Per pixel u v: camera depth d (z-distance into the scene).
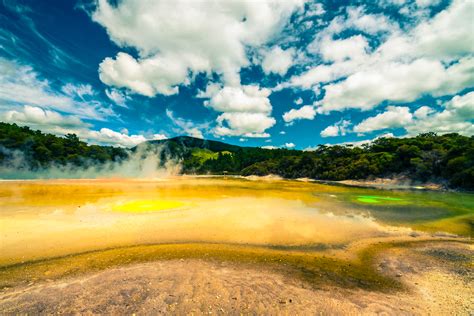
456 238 16.08
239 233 16.16
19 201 25.33
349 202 29.64
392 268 11.53
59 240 14.22
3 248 12.94
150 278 10.09
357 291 9.44
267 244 14.40
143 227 16.94
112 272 10.64
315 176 79.56
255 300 8.63
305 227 17.81
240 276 10.42
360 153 79.25
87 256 12.31
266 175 96.06
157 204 25.25
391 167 62.22
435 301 8.85
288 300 8.67
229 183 59.09
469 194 38.72
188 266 11.32
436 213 23.27
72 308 8.08
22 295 8.81
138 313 7.84
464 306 8.55
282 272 10.94
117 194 33.22
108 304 8.29
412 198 33.56
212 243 14.38
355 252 13.47
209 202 27.75
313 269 11.31
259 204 27.11
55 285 9.53
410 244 14.82
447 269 11.48
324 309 8.20
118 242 14.22
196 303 8.39
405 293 9.37
